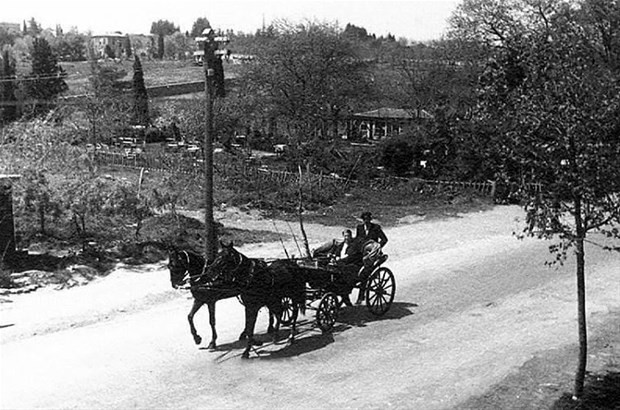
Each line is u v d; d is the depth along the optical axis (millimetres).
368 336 17625
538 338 17953
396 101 69062
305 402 13664
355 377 14992
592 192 13328
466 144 41844
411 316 19438
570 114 13219
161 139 70938
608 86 13516
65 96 80188
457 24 52938
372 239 19234
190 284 16250
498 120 15258
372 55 74500
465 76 55000
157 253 25500
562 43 14461
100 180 27938
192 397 13766
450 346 17141
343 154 45594
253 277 15867
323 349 16609
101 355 15977
